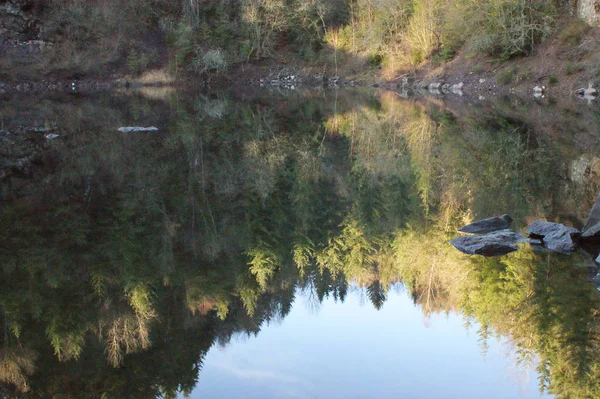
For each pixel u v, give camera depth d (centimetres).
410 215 1097
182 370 525
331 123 2244
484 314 635
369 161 1595
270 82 4031
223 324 646
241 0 4059
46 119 2161
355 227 1065
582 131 1752
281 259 918
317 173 1485
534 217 934
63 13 3612
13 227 960
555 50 2795
